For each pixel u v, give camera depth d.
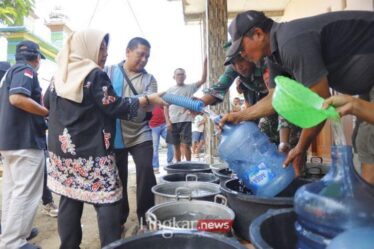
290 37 1.22
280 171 1.49
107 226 1.59
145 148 2.47
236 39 1.52
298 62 1.20
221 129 1.72
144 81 2.60
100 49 1.72
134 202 3.52
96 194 1.58
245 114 1.69
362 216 0.83
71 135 1.57
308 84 1.18
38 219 3.08
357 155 1.54
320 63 1.18
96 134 1.58
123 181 2.57
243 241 1.43
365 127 1.48
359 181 0.89
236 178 1.79
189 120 5.27
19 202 2.21
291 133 2.06
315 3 4.94
